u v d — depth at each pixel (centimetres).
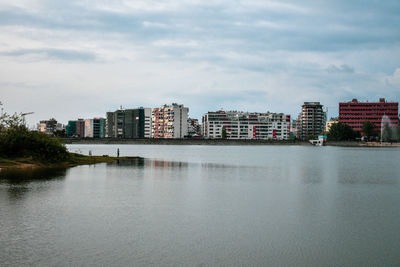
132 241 2728
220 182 6012
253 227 3144
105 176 6438
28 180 5628
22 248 2538
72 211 3594
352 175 7494
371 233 2998
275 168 9094
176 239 2792
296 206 4022
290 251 2572
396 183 6138
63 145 9081
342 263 2373
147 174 7012
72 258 2375
